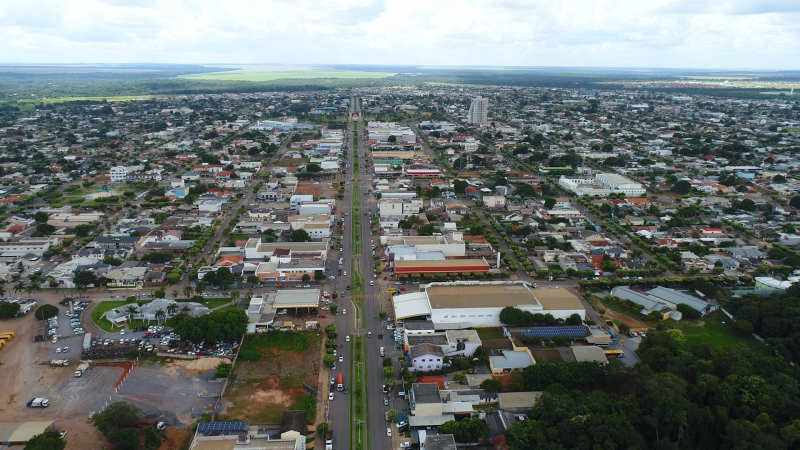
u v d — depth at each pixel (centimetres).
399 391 14675
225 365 15275
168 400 14088
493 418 13350
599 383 14912
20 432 12412
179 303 18912
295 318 18475
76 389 14538
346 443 12662
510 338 16900
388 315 18862
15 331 17550
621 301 19988
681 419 12362
